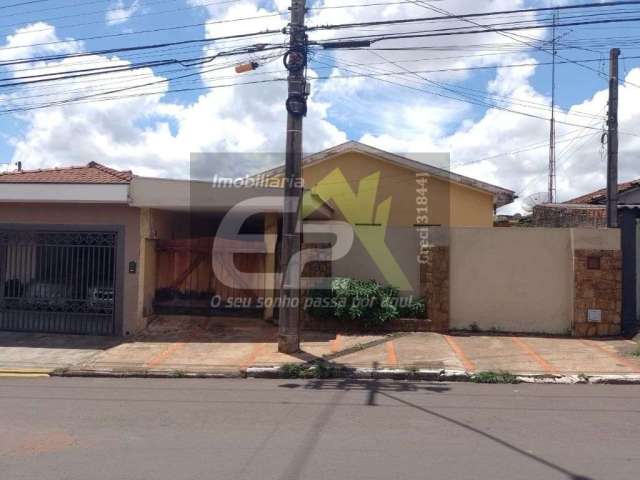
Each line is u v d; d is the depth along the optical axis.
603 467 5.31
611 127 13.26
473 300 13.23
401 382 9.78
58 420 7.11
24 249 13.60
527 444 6.04
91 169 14.90
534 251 13.11
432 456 5.63
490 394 8.71
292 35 11.16
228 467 5.33
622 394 8.70
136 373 10.33
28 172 14.71
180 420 7.09
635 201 21.98
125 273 13.25
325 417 7.24
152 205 13.08
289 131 11.25
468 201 18.61
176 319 13.88
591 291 12.82
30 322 13.48
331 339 12.62
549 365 10.53
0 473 5.21
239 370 10.36
